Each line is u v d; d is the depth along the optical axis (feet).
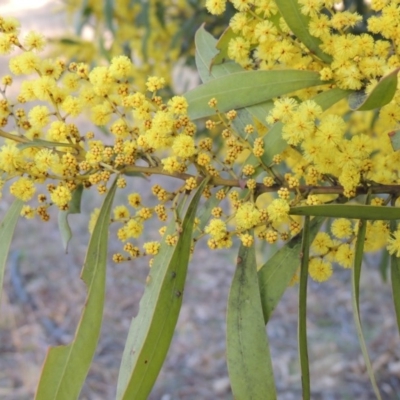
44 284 4.75
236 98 1.27
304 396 1.15
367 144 1.20
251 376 1.16
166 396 3.75
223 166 1.21
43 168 1.17
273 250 2.56
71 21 2.91
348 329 4.08
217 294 4.64
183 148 1.17
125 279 4.86
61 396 1.14
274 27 1.24
